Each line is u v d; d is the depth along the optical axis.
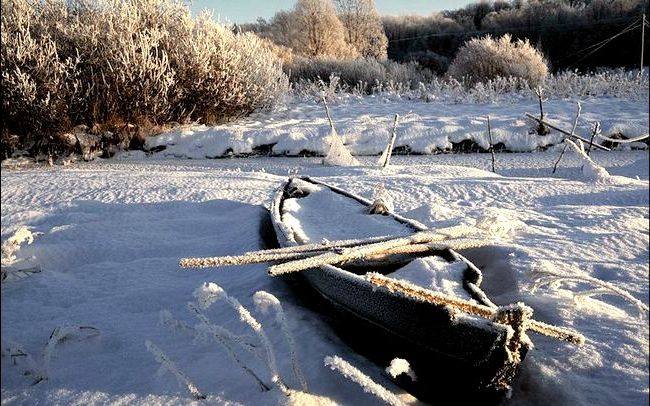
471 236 5.03
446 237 4.90
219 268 5.56
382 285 3.36
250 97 16.66
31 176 9.72
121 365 3.81
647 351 3.74
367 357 3.97
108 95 13.59
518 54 23.69
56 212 7.33
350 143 14.41
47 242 6.11
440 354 3.47
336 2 37.50
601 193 8.38
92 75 13.59
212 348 3.99
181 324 3.80
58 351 3.94
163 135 14.27
